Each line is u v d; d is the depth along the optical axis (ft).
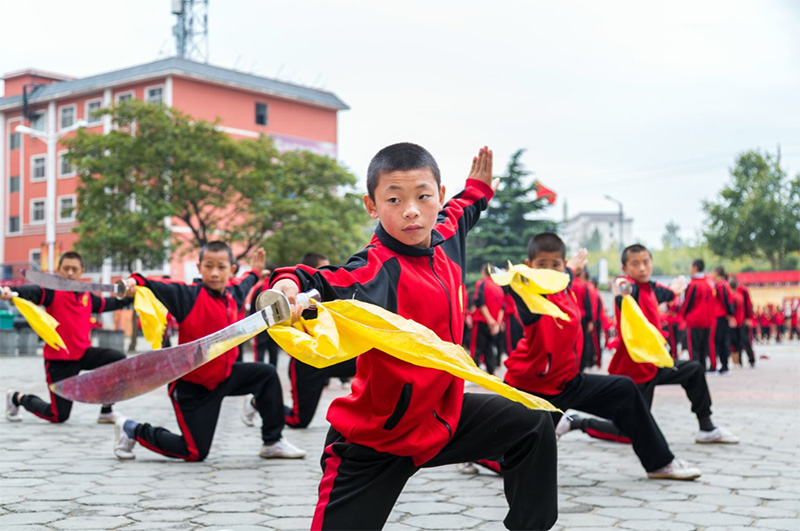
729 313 47.47
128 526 13.08
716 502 15.05
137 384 7.55
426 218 8.97
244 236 79.87
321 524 8.78
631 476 17.67
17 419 26.66
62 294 24.76
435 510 14.51
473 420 9.34
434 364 7.75
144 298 17.78
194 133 77.05
